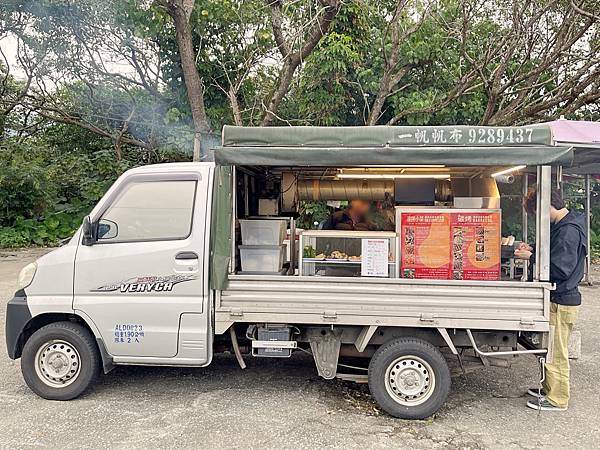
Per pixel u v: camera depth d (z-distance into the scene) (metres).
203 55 13.55
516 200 5.24
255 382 5.22
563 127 6.40
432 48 12.62
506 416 4.48
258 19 12.83
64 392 4.65
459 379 5.40
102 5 13.02
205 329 4.45
